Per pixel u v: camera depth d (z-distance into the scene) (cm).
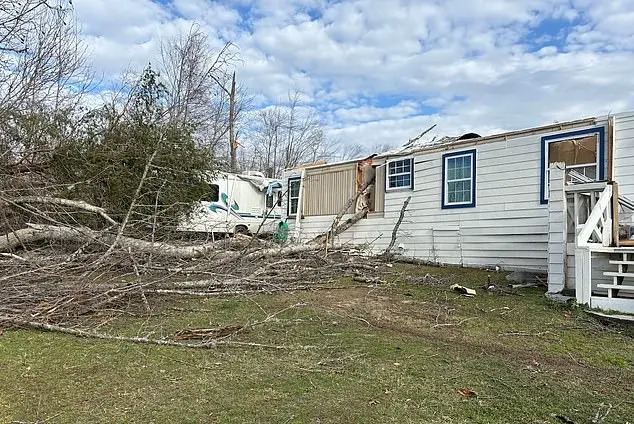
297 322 555
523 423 295
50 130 965
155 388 336
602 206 700
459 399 331
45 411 292
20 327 488
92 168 948
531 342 498
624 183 905
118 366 381
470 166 1146
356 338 490
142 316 568
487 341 498
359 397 329
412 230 1270
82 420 281
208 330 501
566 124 983
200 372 373
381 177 1372
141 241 724
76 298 547
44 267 573
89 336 465
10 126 932
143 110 1102
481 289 841
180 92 1931
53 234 724
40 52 962
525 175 1045
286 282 825
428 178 1241
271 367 389
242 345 452
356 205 1420
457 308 667
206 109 2069
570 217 770
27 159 934
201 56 2009
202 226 1232
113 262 644
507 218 1073
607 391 356
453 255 1173
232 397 322
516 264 1055
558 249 740
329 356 425
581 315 618
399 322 579
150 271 677
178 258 772
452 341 495
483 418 300
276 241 1100
